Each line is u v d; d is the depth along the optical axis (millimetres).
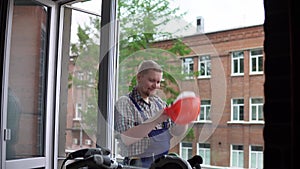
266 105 1281
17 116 2701
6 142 2578
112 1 2752
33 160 2717
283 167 1225
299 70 1229
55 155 2885
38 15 2873
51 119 2885
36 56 2863
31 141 2807
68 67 2990
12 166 2555
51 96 2891
